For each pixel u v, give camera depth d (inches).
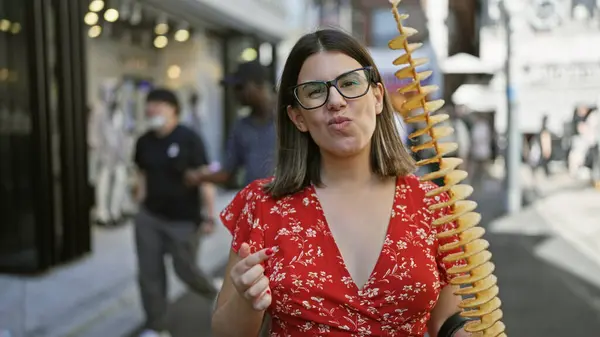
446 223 63.8
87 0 305.9
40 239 255.4
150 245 171.0
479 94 595.8
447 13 296.2
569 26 517.0
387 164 67.6
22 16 248.5
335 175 67.7
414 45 59.7
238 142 153.7
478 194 534.9
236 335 65.4
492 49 451.8
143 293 172.1
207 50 470.9
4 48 250.7
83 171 282.4
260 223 66.9
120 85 398.0
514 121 453.7
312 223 65.7
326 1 735.1
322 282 63.1
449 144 61.1
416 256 63.7
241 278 57.6
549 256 307.6
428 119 60.4
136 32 407.2
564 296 237.6
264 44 531.2
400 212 65.8
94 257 290.4
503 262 295.4
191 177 168.1
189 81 458.9
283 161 69.3
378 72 68.3
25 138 253.0
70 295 230.8
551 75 542.9
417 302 63.0
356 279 64.0
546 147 644.7
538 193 557.9
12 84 252.1
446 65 342.3
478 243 60.6
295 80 67.9
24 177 254.5
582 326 202.5
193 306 221.8
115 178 364.2
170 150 169.3
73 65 270.5
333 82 65.0
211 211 185.2
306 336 63.2
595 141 609.0
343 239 65.2
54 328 194.9
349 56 66.4
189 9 359.6
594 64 541.3
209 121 482.0
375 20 763.4
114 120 365.4
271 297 62.0
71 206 274.7
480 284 60.7
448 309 69.2
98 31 364.2
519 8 450.6
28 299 225.5
